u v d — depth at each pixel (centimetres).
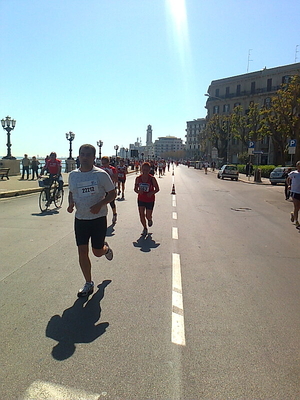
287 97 3662
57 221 985
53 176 1219
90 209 452
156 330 371
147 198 833
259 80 7662
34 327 373
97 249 479
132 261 617
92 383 281
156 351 330
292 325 391
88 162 456
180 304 440
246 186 2730
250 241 803
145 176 833
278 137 4125
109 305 432
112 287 492
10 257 625
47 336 354
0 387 275
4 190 1667
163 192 2062
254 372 301
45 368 300
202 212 1249
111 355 322
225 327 383
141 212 831
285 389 280
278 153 4822
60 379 286
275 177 2866
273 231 933
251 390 278
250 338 360
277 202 1639
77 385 279
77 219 462
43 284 497
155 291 481
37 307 422
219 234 870
